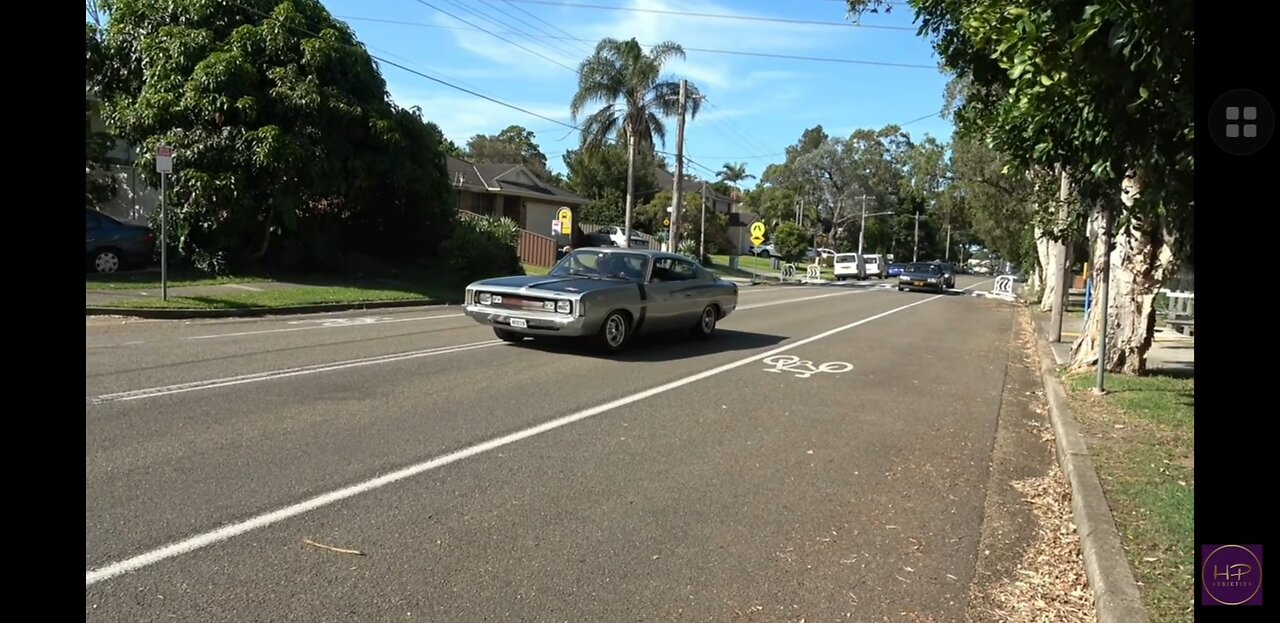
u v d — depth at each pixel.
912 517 5.18
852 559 4.45
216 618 3.48
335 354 10.22
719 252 70.94
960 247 119.62
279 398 7.52
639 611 3.73
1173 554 4.26
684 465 6.04
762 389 9.21
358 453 5.91
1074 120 4.26
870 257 60.84
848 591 4.05
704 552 4.44
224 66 17.98
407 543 4.36
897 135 81.31
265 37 19.25
